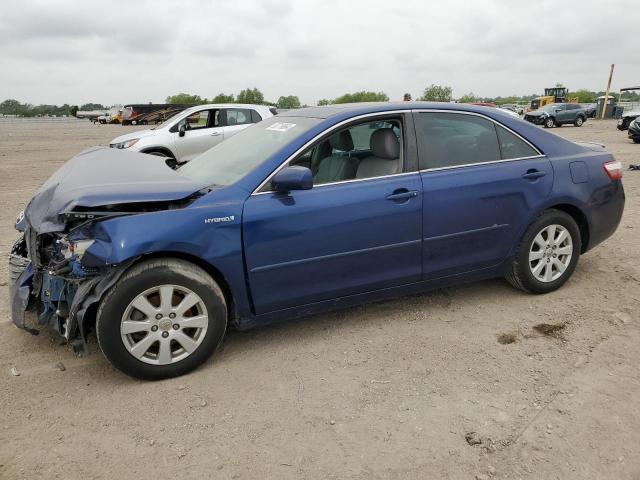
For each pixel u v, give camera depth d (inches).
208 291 130.3
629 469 97.9
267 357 140.9
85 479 98.0
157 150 465.4
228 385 128.2
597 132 997.8
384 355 140.3
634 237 239.6
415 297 177.6
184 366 131.4
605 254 215.9
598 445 104.0
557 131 1056.8
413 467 99.6
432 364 135.2
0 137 1221.1
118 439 108.9
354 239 143.6
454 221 155.6
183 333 130.4
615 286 181.9
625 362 133.6
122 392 125.9
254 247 133.6
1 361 140.6
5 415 117.3
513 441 105.8
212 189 138.0
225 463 101.7
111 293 122.8
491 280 191.2
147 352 129.0
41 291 138.6
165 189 129.0
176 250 125.7
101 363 139.6
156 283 125.0
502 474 97.5
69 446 107.0
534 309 165.8
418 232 151.6
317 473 98.6
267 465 100.9
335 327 157.3
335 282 144.9
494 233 162.7
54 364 139.2
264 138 158.1
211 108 491.5
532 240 168.4
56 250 136.9
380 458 102.0
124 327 124.3
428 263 155.9
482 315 162.7
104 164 153.6
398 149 153.2
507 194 161.5
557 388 123.1
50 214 124.6
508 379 127.6
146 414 117.2
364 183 146.1
